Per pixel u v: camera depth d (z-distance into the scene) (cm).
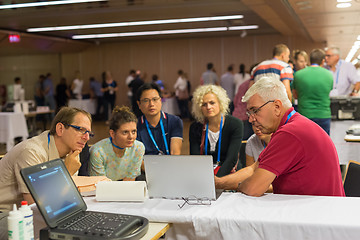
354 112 539
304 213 196
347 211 196
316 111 522
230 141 349
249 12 1104
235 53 1686
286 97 234
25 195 233
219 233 196
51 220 177
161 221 203
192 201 224
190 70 1738
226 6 1027
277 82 234
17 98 1341
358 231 179
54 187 188
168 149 371
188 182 223
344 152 464
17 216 169
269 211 201
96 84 1577
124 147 299
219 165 349
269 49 1653
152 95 359
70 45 1673
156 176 229
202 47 1717
